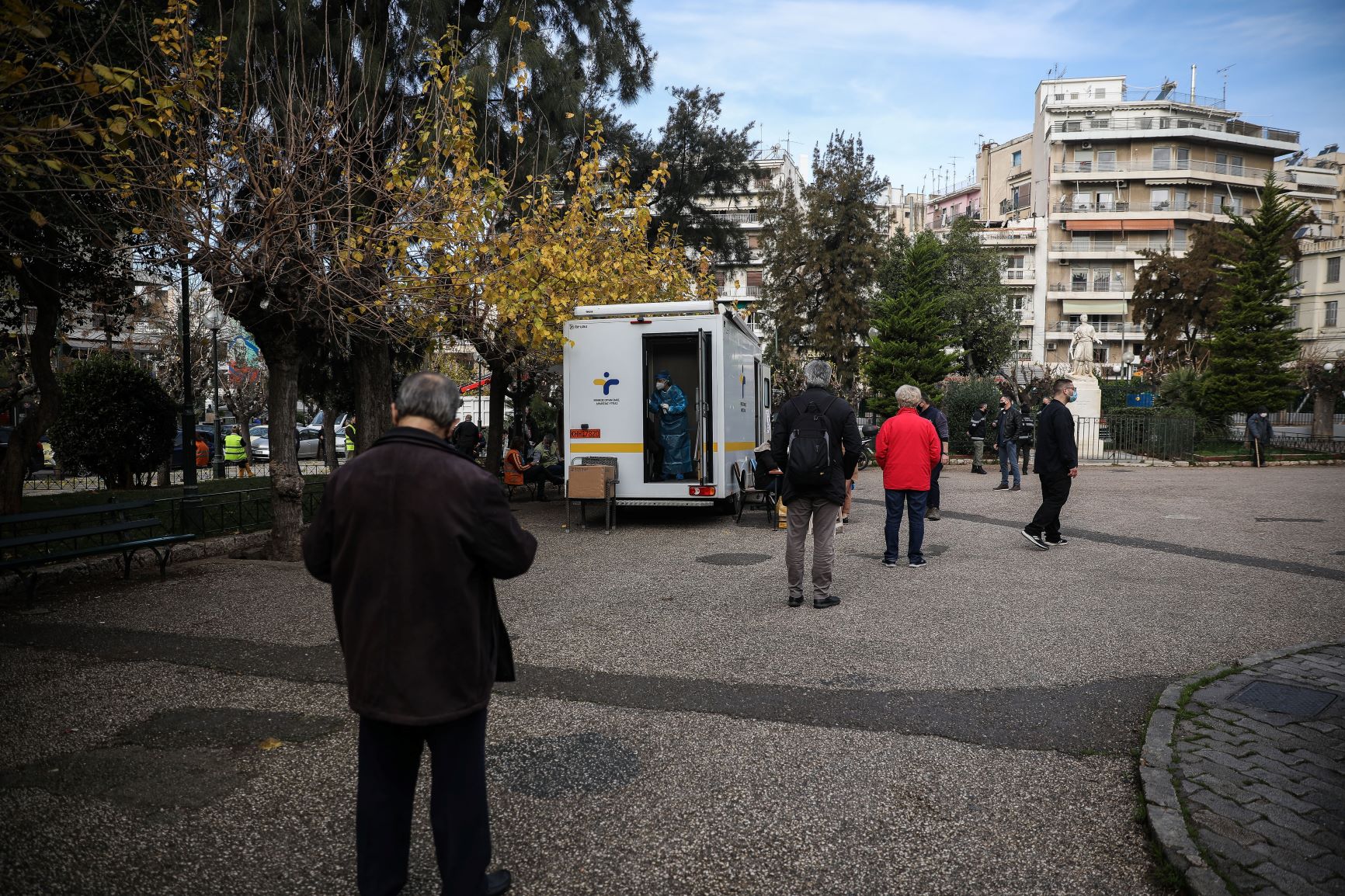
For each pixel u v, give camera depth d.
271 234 8.52
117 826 3.44
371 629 2.52
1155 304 49.88
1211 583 7.91
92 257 10.88
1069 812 3.49
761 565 9.14
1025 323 70.50
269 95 9.32
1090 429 26.03
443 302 10.56
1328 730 4.13
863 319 38.94
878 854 3.19
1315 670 5.10
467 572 2.54
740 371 13.19
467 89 10.30
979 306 47.25
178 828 3.43
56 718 4.66
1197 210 68.94
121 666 5.60
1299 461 25.05
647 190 15.12
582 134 16.30
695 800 3.63
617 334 12.15
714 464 11.93
